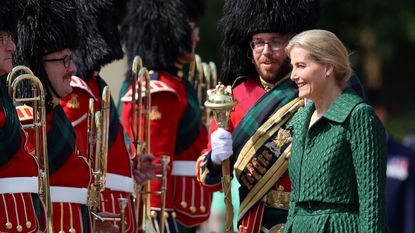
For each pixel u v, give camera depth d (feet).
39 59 73.97
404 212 114.42
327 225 65.87
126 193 81.15
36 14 74.02
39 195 69.21
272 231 74.33
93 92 82.99
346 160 65.87
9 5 68.44
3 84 69.67
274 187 74.54
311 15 76.54
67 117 75.87
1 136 66.54
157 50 90.84
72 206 73.77
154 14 90.84
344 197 65.77
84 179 74.49
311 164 66.64
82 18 83.05
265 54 75.41
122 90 90.94
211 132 77.25
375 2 195.21
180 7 91.35
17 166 67.41
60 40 74.18
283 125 74.59
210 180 75.92
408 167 114.01
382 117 117.50
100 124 76.28
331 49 66.80
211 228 114.11
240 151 75.05
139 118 82.07
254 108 75.25
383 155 65.51
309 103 69.77
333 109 66.44
